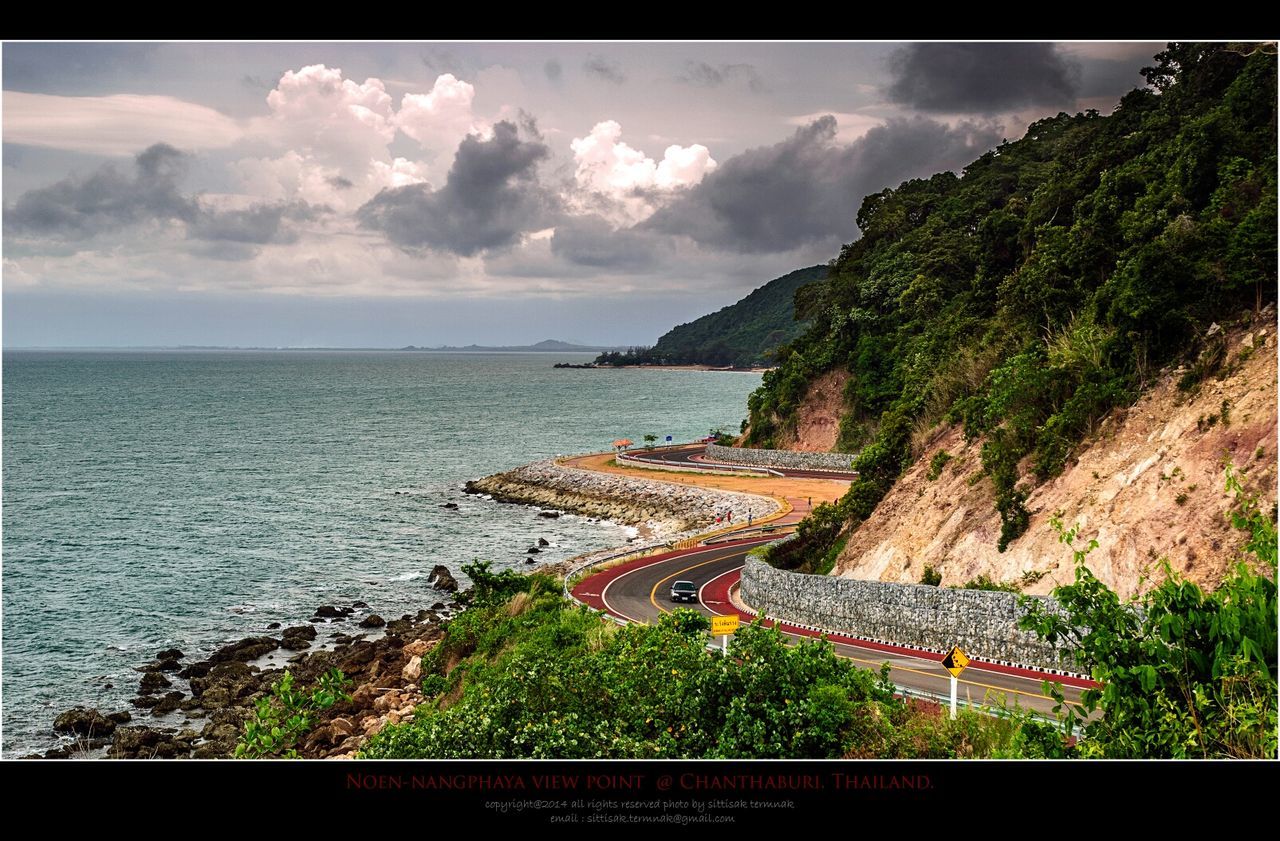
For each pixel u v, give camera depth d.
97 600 59.94
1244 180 37.06
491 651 37.81
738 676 16.67
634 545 63.62
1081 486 33.09
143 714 40.72
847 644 34.16
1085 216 56.00
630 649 19.56
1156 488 29.98
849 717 15.95
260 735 17.27
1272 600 11.74
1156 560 28.38
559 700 17.00
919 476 44.50
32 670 46.62
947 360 58.16
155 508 94.62
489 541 79.56
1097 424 34.53
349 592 62.91
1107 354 35.97
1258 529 12.38
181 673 45.84
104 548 75.62
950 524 38.44
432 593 62.75
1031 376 37.91
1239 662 11.21
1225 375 30.83
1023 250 68.69
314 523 87.38
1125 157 60.91
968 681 27.38
